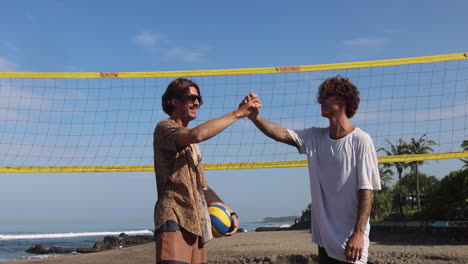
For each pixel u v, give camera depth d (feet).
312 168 8.29
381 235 57.47
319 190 8.13
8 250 103.60
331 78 8.41
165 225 6.95
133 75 22.52
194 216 7.10
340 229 7.82
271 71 21.57
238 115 7.13
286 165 21.93
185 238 7.08
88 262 33.19
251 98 7.29
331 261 7.89
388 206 98.12
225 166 22.12
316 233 8.19
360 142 7.90
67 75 23.25
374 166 7.85
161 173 7.24
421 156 21.62
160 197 7.25
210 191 8.46
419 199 112.16
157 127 7.36
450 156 21.62
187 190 7.14
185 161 7.29
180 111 7.69
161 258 6.84
